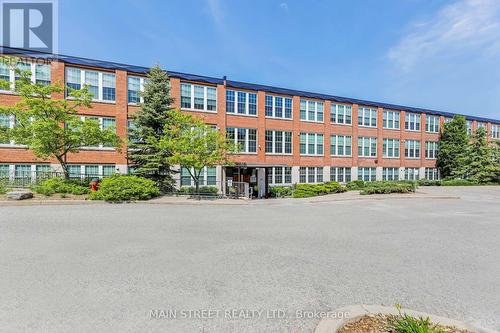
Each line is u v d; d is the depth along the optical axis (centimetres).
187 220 1062
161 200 1609
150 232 846
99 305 400
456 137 3856
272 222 1058
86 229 869
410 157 3812
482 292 463
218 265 571
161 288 459
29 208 1259
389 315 366
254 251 673
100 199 1477
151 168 1823
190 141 1780
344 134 3344
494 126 4472
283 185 2955
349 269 562
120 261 584
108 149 2266
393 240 805
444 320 352
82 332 335
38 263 564
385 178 3606
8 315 369
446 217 1236
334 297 438
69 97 2128
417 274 540
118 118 2283
